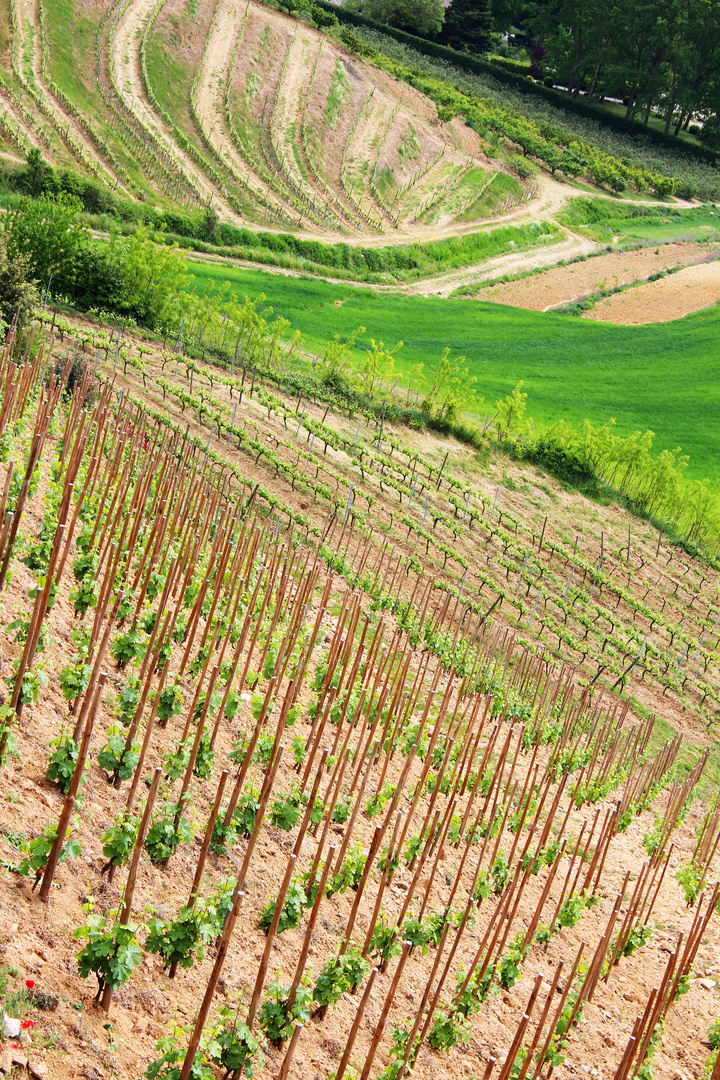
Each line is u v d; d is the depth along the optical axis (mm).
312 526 23984
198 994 7152
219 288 54219
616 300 79188
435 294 73750
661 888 15477
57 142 62094
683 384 60219
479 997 9383
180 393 26625
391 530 28062
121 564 11984
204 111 78375
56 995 6031
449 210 88812
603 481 42438
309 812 9266
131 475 13734
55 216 31688
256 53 87750
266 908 8125
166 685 10680
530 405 51969
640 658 29328
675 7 119062
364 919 9758
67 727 8492
